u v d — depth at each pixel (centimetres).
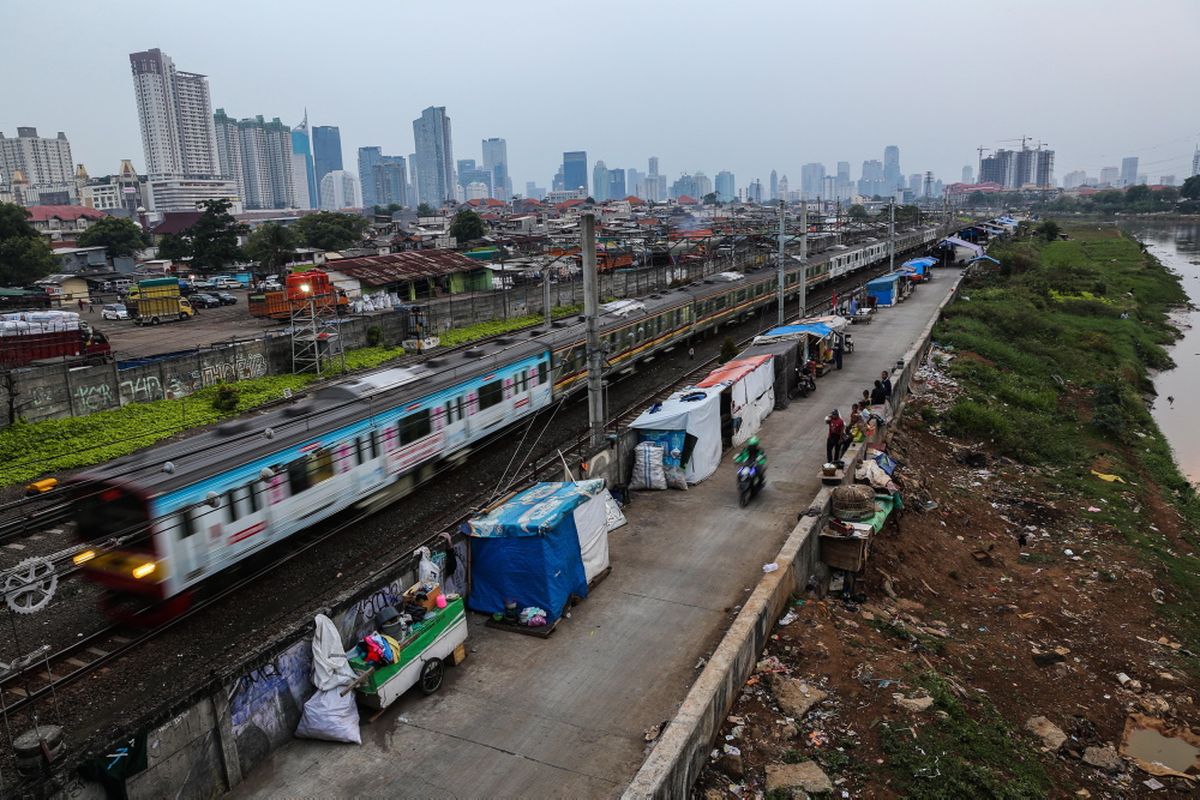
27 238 6750
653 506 1797
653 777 846
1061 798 1019
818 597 1502
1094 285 6519
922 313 4534
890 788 944
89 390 2972
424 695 1095
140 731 823
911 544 1811
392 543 1783
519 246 8881
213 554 1491
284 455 1648
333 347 3988
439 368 2294
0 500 2167
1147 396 4056
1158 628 1605
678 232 9350
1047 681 1371
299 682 1018
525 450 2423
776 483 1906
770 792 934
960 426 2780
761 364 2438
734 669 1091
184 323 5269
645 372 3500
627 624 1277
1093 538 2053
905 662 1231
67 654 1335
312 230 9594
